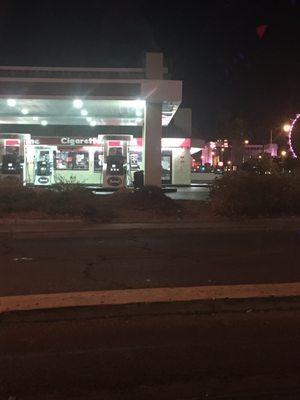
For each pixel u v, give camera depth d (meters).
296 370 4.80
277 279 8.07
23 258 10.02
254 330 5.89
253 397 4.28
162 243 11.94
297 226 15.09
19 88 23.23
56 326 6.04
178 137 36.44
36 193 17.05
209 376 4.68
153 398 4.27
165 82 23.52
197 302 6.85
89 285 7.74
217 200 17.14
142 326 6.03
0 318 6.28
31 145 31.58
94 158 32.50
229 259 9.81
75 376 4.69
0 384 4.54
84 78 23.45
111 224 15.16
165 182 36.59
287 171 20.89
